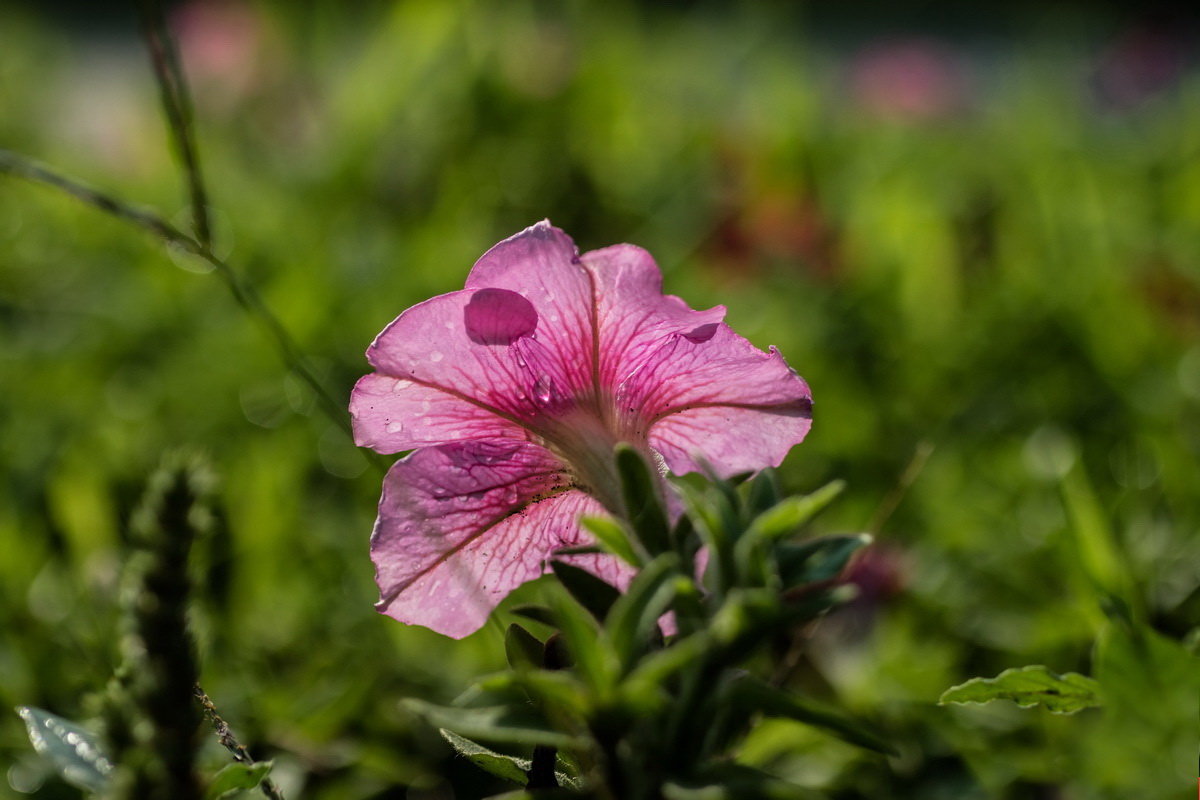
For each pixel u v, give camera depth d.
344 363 0.82
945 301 0.98
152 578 0.48
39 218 1.13
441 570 0.51
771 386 0.52
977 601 0.66
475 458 0.52
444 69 1.19
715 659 0.47
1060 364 0.86
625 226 1.10
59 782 0.56
